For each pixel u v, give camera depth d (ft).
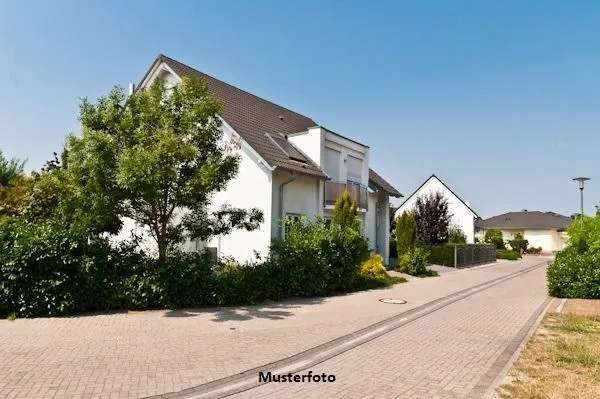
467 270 91.56
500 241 171.22
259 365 22.43
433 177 152.46
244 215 41.96
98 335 27.45
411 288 57.00
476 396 18.56
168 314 34.45
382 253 94.12
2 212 49.39
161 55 64.13
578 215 70.28
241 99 73.77
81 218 34.60
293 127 78.48
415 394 18.78
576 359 23.93
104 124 36.68
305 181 64.28
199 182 35.63
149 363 22.20
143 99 38.19
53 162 56.80
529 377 21.07
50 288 32.50
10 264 31.58
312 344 26.84
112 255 35.40
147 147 35.32
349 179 79.46
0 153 65.57
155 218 38.01
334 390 19.13
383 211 94.94
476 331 31.58
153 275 35.88
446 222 116.26
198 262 38.50
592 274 49.37
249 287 40.55
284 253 45.29
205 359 23.16
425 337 29.53
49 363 21.66
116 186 34.71
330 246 48.78
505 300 47.80
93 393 18.01
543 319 36.32
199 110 37.73
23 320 31.12
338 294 49.06
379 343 27.68
